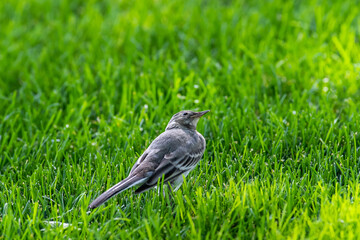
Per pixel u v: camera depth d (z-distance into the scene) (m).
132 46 17.06
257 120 12.10
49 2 21.78
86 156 11.07
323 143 10.72
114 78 15.02
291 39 16.52
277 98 12.99
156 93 14.28
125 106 13.37
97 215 9.08
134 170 8.89
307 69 14.93
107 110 13.72
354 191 9.02
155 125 12.28
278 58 15.81
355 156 10.30
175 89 13.57
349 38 16.09
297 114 11.96
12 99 13.93
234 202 8.71
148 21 18.91
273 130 11.60
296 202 9.00
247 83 14.12
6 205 9.16
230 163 10.46
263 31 17.52
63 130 12.22
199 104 12.95
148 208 8.72
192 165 9.53
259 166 10.30
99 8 21.20
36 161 11.17
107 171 10.23
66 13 20.86
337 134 11.41
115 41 17.78
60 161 11.23
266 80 14.47
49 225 8.39
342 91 13.43
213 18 18.42
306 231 8.20
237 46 16.38
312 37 16.72
